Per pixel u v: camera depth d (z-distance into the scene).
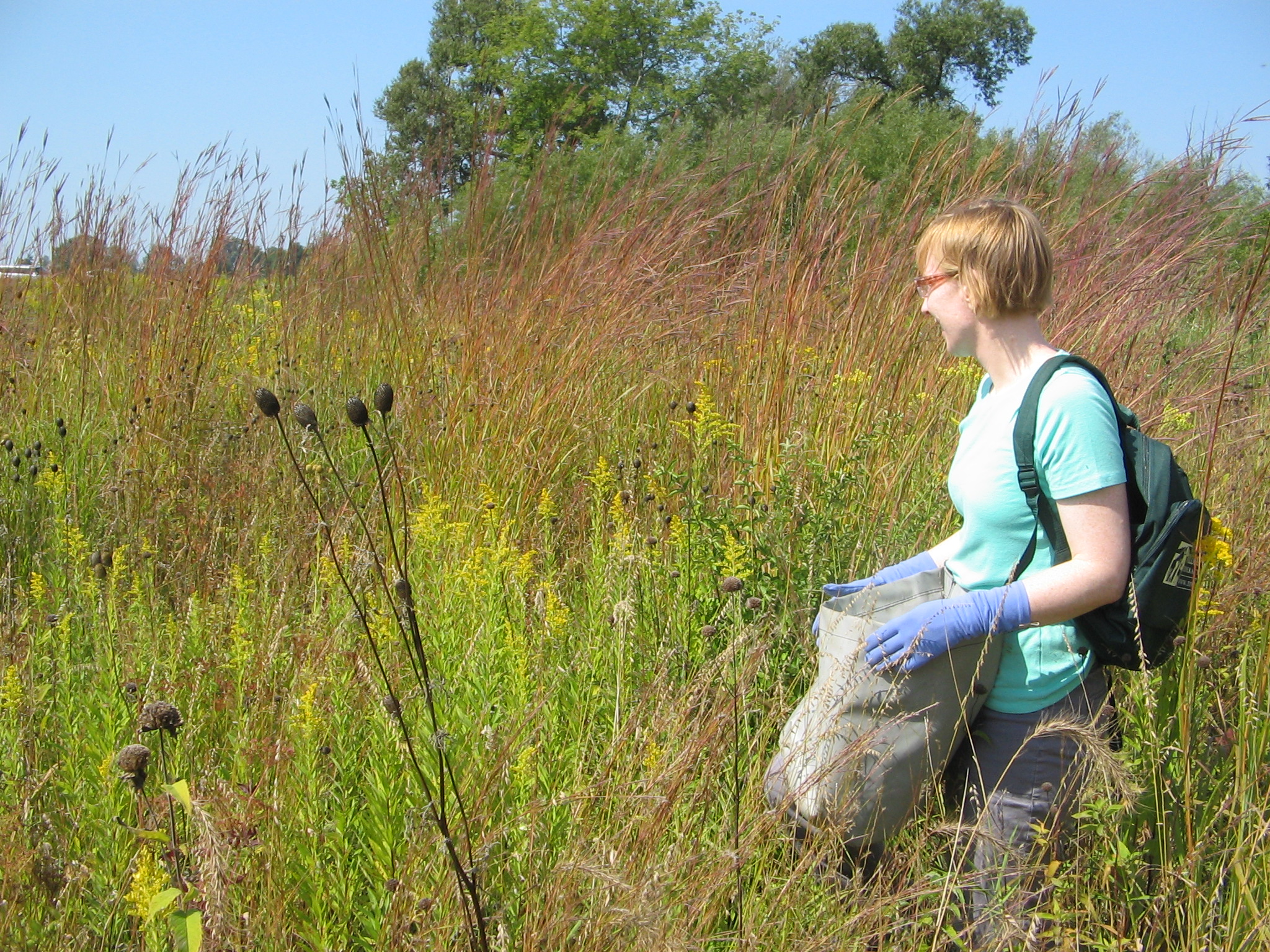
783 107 6.36
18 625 3.13
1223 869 2.16
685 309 5.45
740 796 2.37
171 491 4.39
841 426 4.30
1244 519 3.64
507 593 3.26
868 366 4.49
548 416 4.95
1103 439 2.13
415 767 1.86
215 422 5.04
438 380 5.32
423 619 3.02
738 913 2.10
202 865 1.72
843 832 2.28
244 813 2.11
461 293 5.71
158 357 5.74
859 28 40.81
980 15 39.59
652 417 5.21
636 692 2.90
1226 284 4.86
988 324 2.36
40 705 2.76
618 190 6.22
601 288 5.44
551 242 5.98
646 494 3.97
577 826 2.24
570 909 1.96
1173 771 2.36
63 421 5.04
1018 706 2.31
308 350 6.04
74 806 2.41
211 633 3.04
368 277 6.15
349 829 2.36
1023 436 2.21
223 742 2.69
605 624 3.18
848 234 5.10
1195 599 2.38
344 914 2.16
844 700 2.31
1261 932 2.04
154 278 6.23
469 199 6.03
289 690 2.71
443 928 1.98
